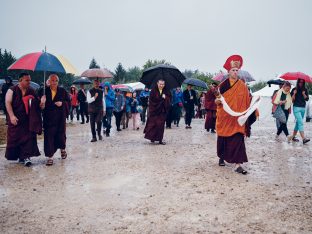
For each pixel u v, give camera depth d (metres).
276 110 11.49
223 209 4.75
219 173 6.65
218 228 4.15
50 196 5.37
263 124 18.64
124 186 5.85
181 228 4.16
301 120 10.48
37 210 4.79
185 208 4.80
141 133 13.63
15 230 4.16
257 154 8.70
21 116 7.23
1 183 6.07
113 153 8.87
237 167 6.75
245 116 6.39
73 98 19.64
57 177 6.45
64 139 7.87
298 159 8.05
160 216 4.53
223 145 7.02
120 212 4.68
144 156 8.40
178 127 16.58
